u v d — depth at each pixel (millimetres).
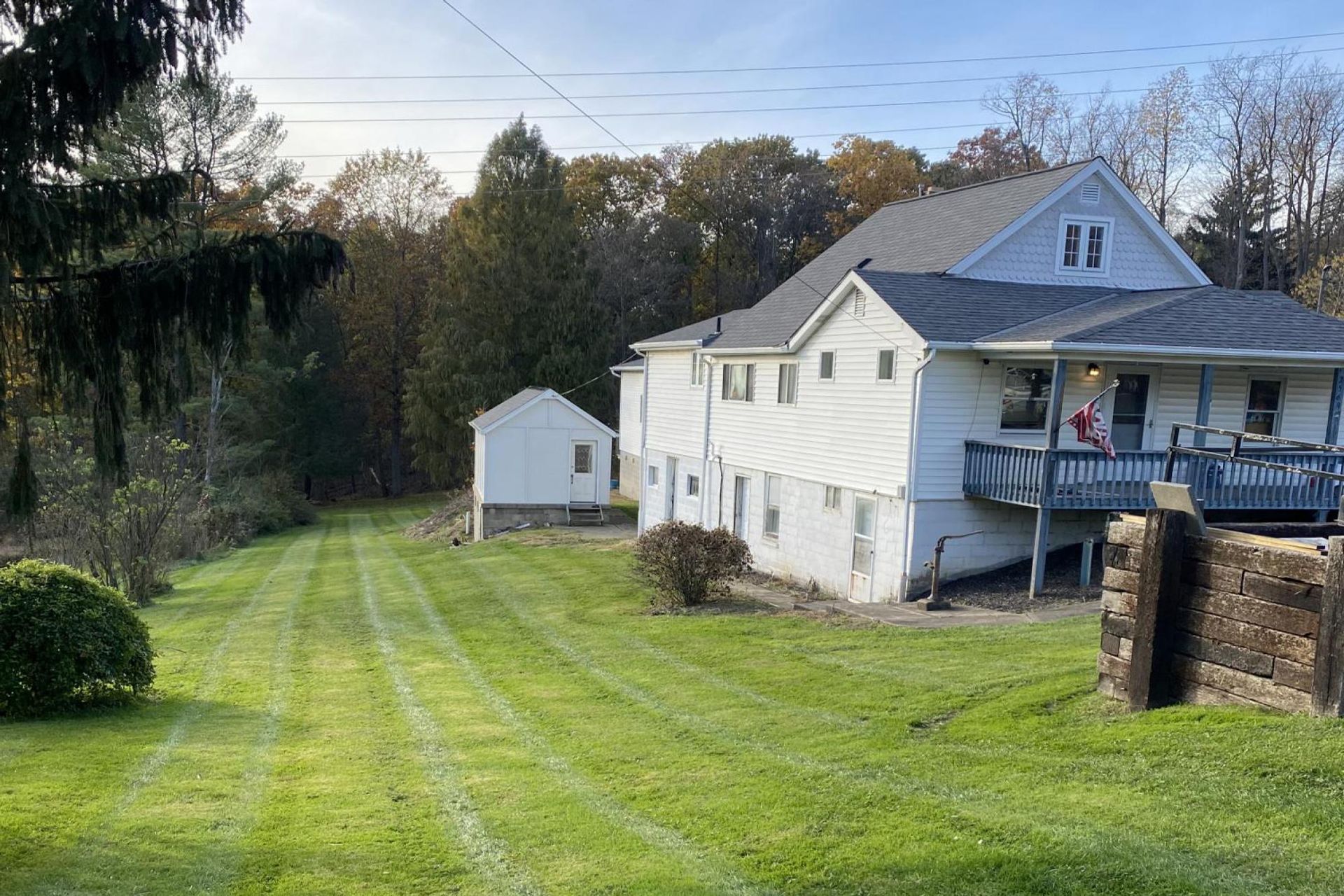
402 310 54688
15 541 23500
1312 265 38688
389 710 10992
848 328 18500
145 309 6789
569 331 44375
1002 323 16969
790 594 18797
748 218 53094
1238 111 43062
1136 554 7316
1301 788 5219
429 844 6406
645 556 17047
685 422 26328
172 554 29312
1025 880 4781
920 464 16547
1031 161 50438
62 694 10570
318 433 51125
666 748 8531
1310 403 18297
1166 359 15602
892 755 7293
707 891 5230
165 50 6289
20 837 6445
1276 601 6199
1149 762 6031
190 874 5863
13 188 6016
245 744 9375
